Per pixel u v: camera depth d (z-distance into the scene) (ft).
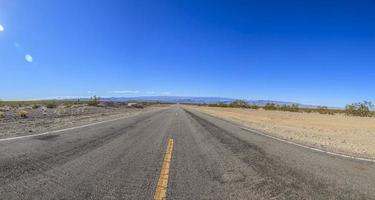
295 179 21.65
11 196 16.57
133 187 19.04
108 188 18.66
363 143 46.85
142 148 34.78
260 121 95.71
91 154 29.71
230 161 28.12
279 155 31.53
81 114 102.12
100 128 55.88
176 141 41.78
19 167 23.09
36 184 18.94
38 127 54.60
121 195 17.39
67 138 40.34
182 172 23.49
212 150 34.47
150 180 20.84
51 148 31.99
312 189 19.21
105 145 35.81
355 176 22.90
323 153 33.53
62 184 19.16
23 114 78.79
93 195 17.24
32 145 33.40
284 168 25.25
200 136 48.37
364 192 18.79
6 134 43.16
